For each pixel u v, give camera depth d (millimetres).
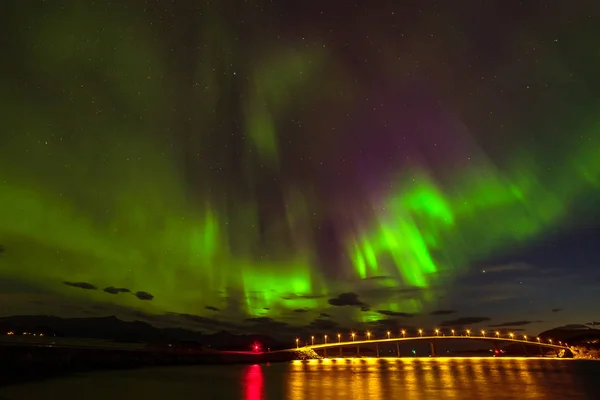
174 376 90688
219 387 65875
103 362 114188
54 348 98375
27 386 63406
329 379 86625
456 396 57094
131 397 51438
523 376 97688
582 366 150875
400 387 69000
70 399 48531
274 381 79625
